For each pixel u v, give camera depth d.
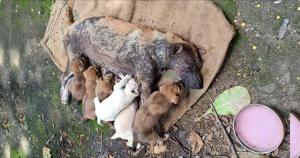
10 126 1.34
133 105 0.92
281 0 0.77
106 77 0.92
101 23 0.89
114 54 0.87
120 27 0.86
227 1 0.84
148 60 0.83
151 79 0.85
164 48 0.82
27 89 1.25
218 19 0.82
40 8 1.15
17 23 1.23
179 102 0.88
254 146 0.78
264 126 0.77
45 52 1.16
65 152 1.16
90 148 1.09
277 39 0.78
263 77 0.80
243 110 0.79
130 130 0.91
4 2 1.26
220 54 0.82
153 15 0.91
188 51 0.80
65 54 1.08
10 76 1.30
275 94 0.78
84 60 0.97
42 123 1.22
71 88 1.02
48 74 1.17
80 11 1.02
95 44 0.89
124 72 0.91
